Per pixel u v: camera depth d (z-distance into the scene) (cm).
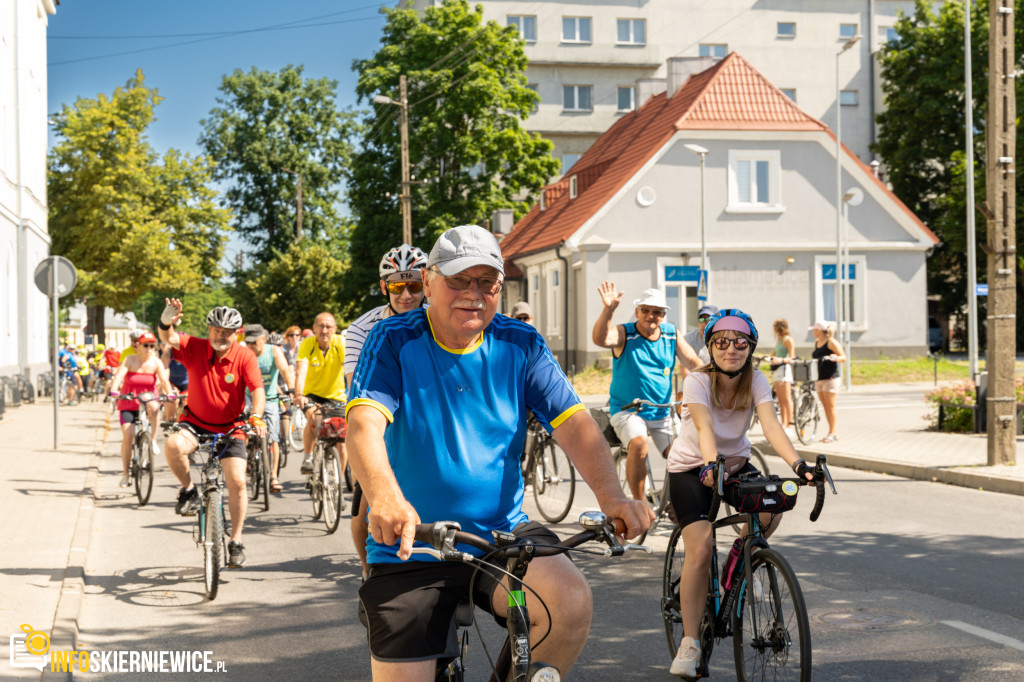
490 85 4197
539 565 300
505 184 4503
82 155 4766
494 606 308
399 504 278
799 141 3416
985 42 4747
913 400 2417
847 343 2841
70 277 1666
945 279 5034
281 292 5334
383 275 626
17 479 1245
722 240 3397
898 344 3456
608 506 309
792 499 449
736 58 3572
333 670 525
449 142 4259
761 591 446
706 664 487
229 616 638
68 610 615
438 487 313
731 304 3394
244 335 1230
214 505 703
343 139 6462
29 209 3434
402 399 313
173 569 779
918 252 3469
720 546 508
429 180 4331
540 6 5772
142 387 1196
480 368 318
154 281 4762
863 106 5988
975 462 1262
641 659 534
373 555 311
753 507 451
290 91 6372
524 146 4397
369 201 4450
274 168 6272
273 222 6334
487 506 316
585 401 2664
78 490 1168
